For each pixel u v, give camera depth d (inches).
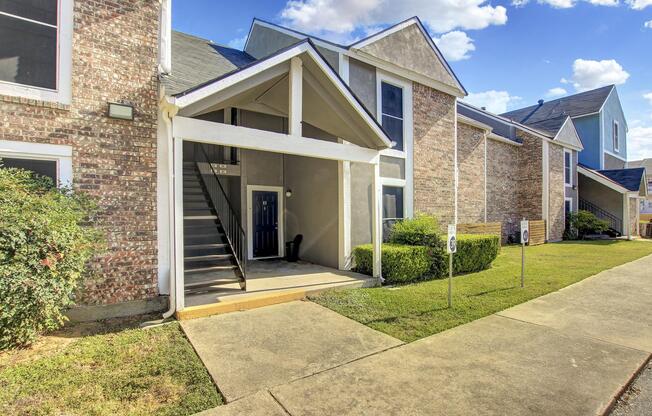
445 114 449.4
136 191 219.1
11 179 165.5
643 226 842.2
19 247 149.5
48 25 198.4
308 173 386.3
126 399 119.3
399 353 156.7
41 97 193.9
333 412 111.7
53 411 111.5
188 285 248.4
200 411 112.5
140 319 205.3
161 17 238.8
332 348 162.1
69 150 199.9
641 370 146.2
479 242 364.5
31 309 153.4
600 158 887.7
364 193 358.0
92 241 187.8
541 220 678.5
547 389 126.6
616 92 973.2
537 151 693.3
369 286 285.1
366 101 362.9
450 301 229.3
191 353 155.5
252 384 129.0
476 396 121.5
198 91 190.2
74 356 151.3
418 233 338.0
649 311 223.6
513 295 259.3
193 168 374.6
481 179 587.8
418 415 110.3
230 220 392.5
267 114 378.9
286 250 406.0
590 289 282.7
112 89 213.9
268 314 211.0
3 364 144.5
